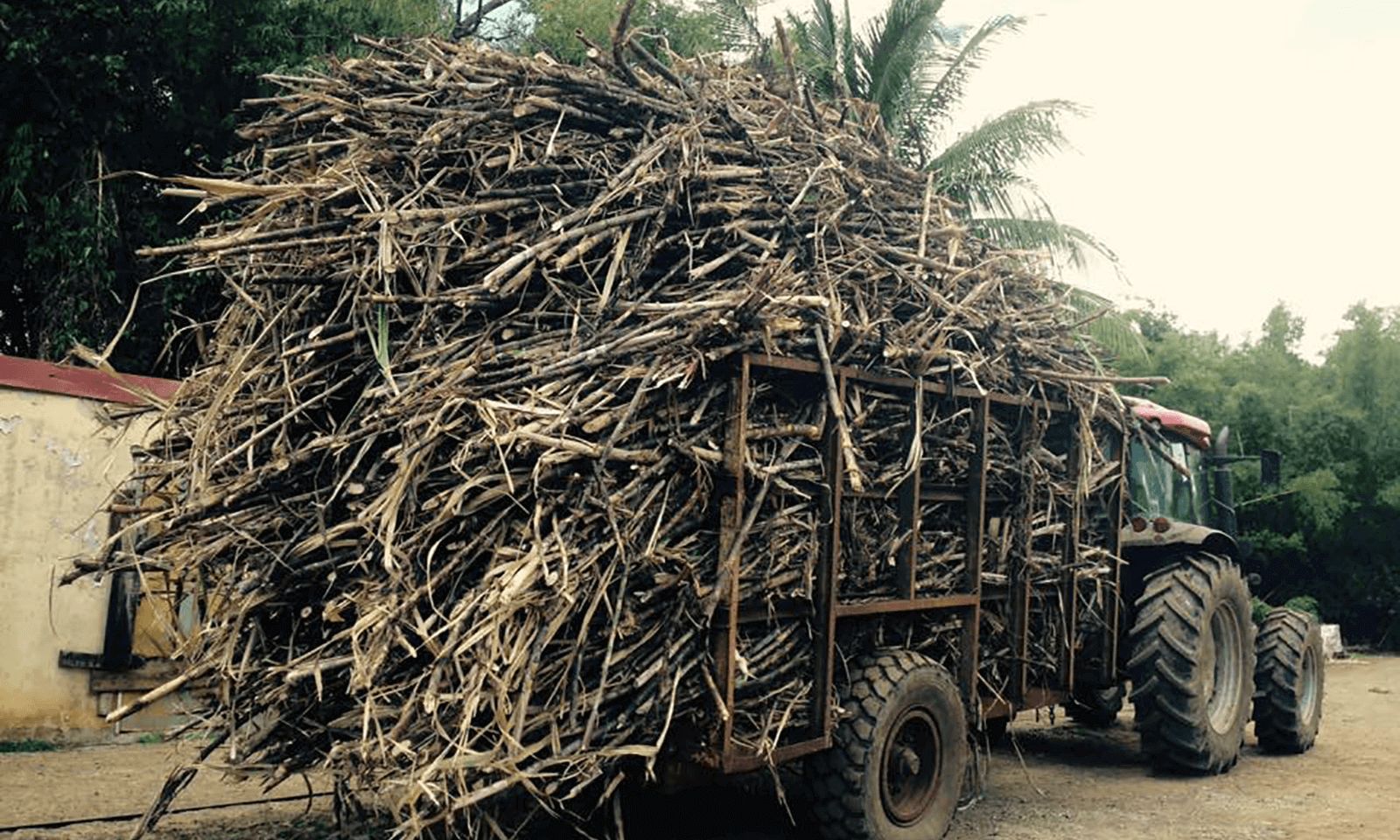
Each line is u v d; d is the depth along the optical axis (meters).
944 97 15.62
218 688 4.41
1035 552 5.96
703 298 4.28
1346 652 16.05
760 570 4.35
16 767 6.59
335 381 4.37
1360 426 16.94
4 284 12.30
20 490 7.26
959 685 5.38
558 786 4.02
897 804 4.92
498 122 4.52
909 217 5.51
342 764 4.08
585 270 4.21
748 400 4.23
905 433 5.06
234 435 4.45
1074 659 6.46
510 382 3.84
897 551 4.99
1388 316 17.47
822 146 5.34
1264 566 17.53
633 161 4.37
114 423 5.45
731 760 4.09
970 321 5.26
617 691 3.92
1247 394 17.28
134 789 6.05
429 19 12.60
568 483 3.84
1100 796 6.28
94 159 11.44
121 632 7.48
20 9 10.79
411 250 4.17
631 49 4.92
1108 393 6.42
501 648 3.56
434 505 3.74
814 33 15.55
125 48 11.45
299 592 4.21
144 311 11.64
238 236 4.36
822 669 4.51
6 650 7.20
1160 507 7.92
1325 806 6.13
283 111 4.98
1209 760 6.73
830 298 4.55
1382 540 16.89
